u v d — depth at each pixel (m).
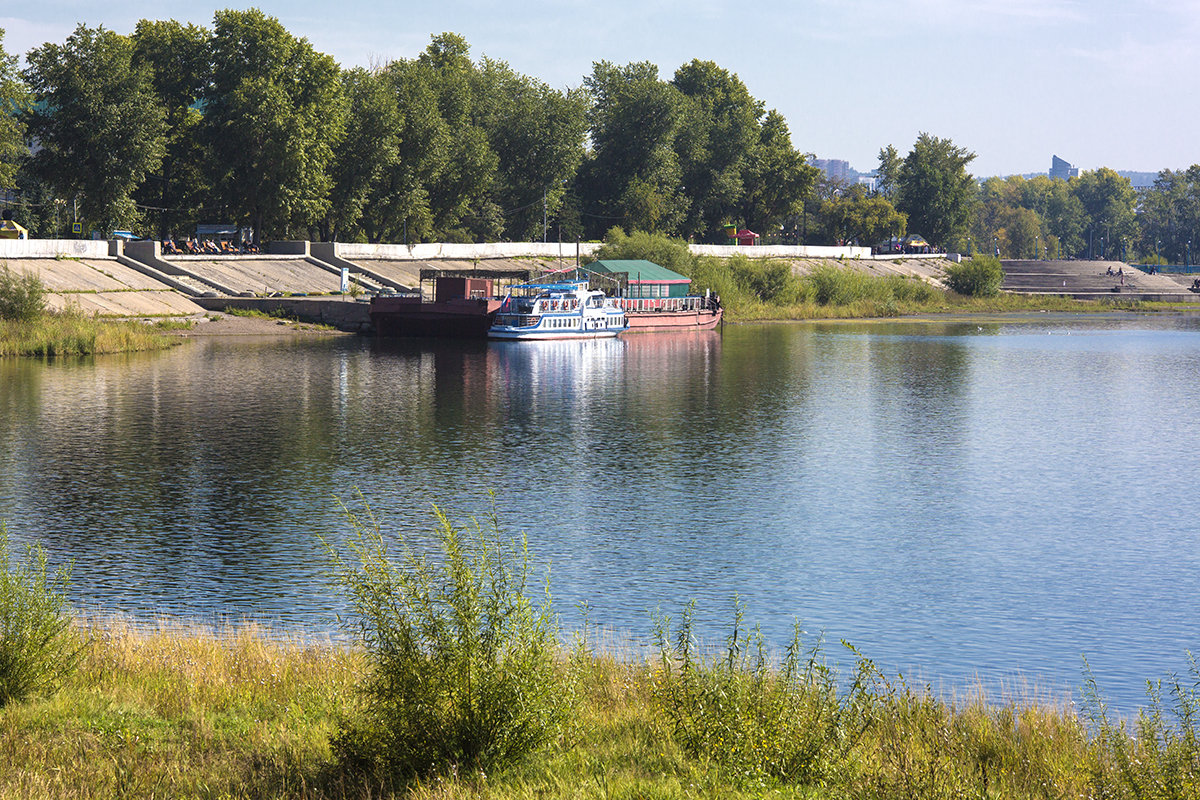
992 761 15.74
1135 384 79.19
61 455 46.28
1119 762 14.93
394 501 39.47
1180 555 34.28
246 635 22.30
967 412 64.88
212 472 43.59
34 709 16.33
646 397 68.44
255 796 13.58
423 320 105.06
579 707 16.12
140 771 14.08
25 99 105.12
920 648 25.61
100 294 100.62
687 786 13.73
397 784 13.91
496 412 61.22
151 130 114.12
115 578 29.53
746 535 35.88
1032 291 198.88
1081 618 28.03
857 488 43.53
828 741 15.03
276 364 81.75
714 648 24.50
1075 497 42.53
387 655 15.07
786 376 80.69
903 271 194.00
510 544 34.09
